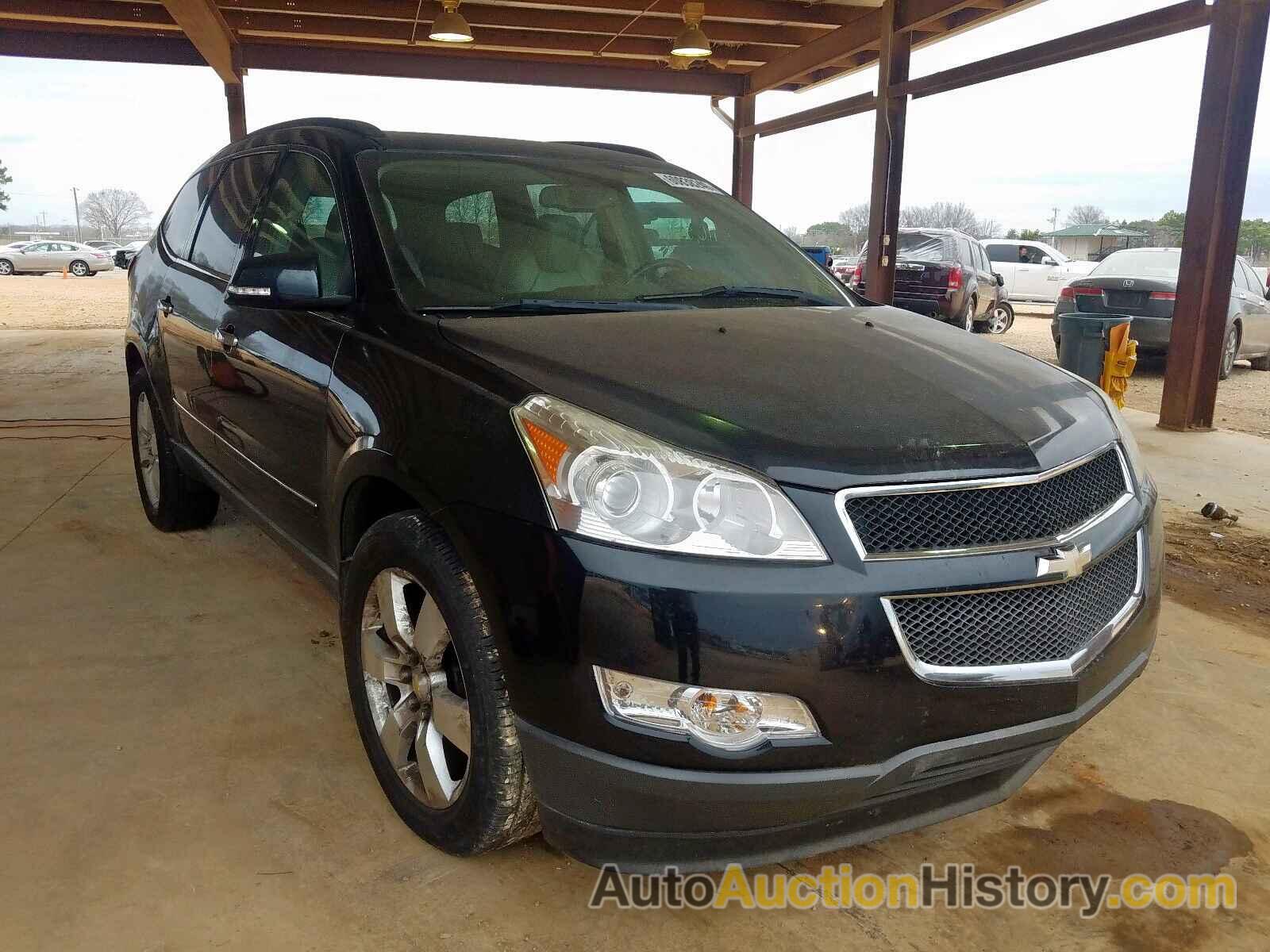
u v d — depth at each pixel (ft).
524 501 5.65
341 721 8.64
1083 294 34.60
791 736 5.41
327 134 9.61
